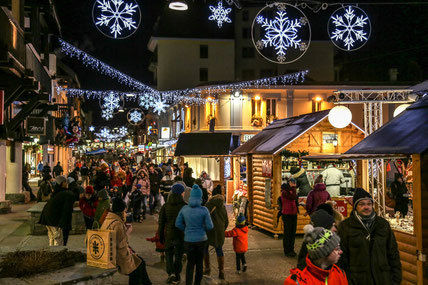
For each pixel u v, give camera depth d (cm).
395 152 617
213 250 1086
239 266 861
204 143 2105
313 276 338
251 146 1448
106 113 3453
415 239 648
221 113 3597
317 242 330
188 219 737
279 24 988
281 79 4359
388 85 3634
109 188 2086
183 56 5591
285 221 1005
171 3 961
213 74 5631
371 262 477
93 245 568
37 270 533
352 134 1381
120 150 8481
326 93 3634
